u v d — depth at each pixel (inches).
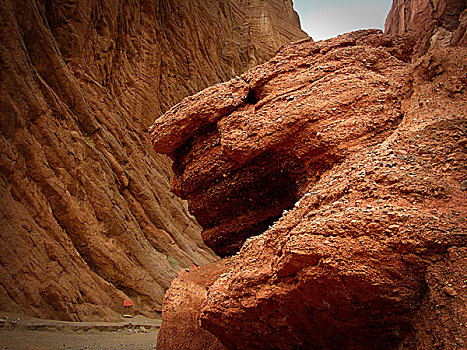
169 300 205.5
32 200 440.8
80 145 567.2
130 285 527.8
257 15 1663.4
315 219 121.9
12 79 463.8
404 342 108.3
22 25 553.0
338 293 110.6
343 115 171.3
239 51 1481.3
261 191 217.0
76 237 492.1
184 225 874.1
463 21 942.4
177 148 244.1
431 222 101.7
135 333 388.8
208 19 1302.9
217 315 147.4
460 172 117.6
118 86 832.9
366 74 184.4
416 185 114.9
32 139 474.6
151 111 903.7
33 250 396.2
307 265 114.9
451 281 92.5
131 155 765.3
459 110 138.2
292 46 231.9
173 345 189.6
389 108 167.5
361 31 240.4
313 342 133.2
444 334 88.6
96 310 419.2
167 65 1020.5
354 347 124.6
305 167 181.9
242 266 146.5
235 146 195.6
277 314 131.4
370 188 121.0
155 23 989.2
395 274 102.0
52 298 373.4
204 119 221.1
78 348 251.3
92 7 741.9
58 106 546.6
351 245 107.4
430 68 165.5
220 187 226.4
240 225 238.4
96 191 553.0
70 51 680.4
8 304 335.3
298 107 182.7
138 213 690.2
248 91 218.8
